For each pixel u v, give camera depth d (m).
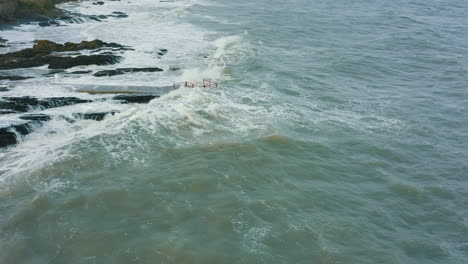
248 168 14.31
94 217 11.54
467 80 26.45
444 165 15.98
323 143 16.69
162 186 12.99
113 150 14.99
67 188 12.75
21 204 11.91
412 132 18.55
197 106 19.06
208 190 12.92
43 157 14.37
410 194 13.89
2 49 27.20
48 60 24.45
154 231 11.02
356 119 19.48
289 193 13.16
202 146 15.55
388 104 21.66
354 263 10.43
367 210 12.78
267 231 11.24
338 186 13.92
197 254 10.25
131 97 19.28
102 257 10.11
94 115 17.28
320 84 23.89
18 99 17.92
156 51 28.17
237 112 18.83
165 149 15.21
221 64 26.27
